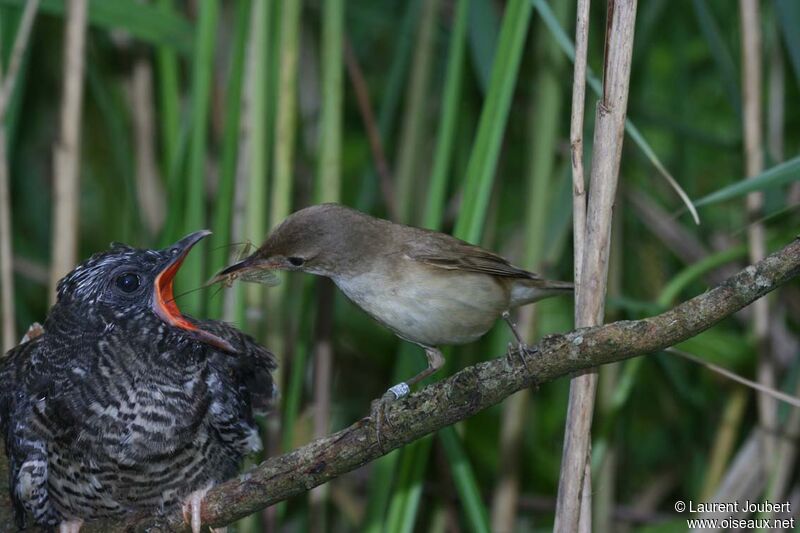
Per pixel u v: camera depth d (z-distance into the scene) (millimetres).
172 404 8062
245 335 9055
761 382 10461
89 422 7945
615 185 6926
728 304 5984
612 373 11523
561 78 10867
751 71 9914
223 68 13477
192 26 10438
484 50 10258
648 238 14320
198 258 9922
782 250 5953
